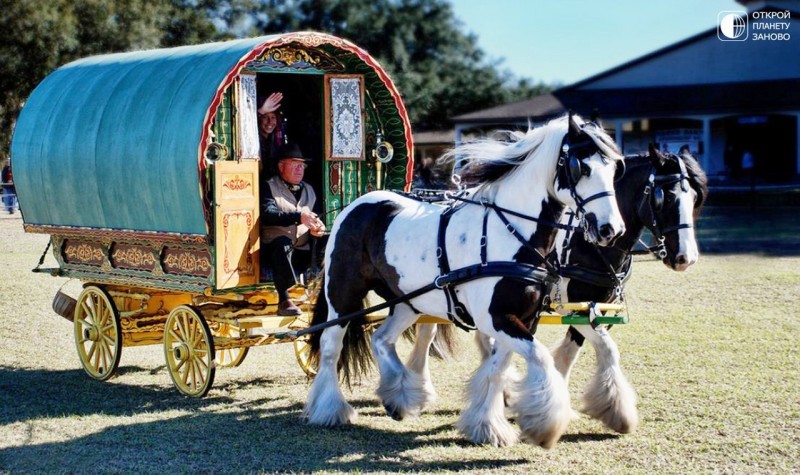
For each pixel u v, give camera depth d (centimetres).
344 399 735
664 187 731
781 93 2331
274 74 908
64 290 1438
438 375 895
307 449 656
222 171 752
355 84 847
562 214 639
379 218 725
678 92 2462
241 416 753
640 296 1321
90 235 874
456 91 3497
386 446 662
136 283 848
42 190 923
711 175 2342
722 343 979
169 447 663
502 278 628
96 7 3181
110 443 674
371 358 777
